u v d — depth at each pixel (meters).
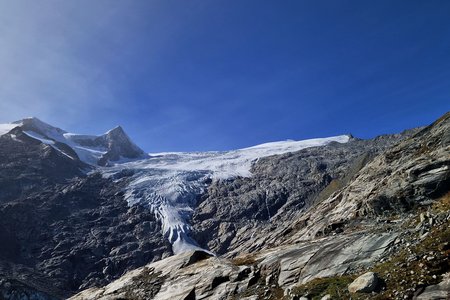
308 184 197.62
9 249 149.12
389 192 37.88
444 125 42.03
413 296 18.42
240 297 29.69
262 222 177.00
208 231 178.00
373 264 23.72
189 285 35.75
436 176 34.38
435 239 21.55
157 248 163.62
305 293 23.59
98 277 145.88
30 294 100.38
